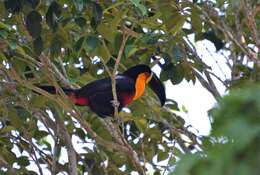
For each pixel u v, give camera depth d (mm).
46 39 9914
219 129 2777
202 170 2701
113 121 10516
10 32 9047
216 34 11148
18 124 10578
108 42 10914
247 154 2670
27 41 10047
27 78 10766
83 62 11617
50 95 8992
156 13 10086
